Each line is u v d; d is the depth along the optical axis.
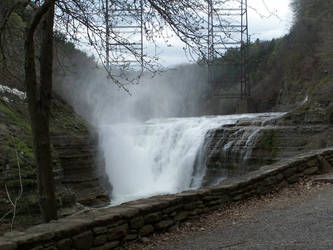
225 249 4.95
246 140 19.48
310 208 6.79
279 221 6.10
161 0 5.55
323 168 10.16
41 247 4.16
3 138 11.73
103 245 4.88
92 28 6.00
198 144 21.73
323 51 28.98
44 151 5.93
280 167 8.77
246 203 7.50
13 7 6.18
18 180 10.67
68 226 4.52
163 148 23.25
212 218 6.51
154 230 5.68
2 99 14.18
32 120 5.90
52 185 5.97
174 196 6.27
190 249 5.06
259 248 4.86
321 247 4.65
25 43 5.80
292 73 39.84
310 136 17.92
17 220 10.07
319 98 19.97
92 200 15.27
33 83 5.88
